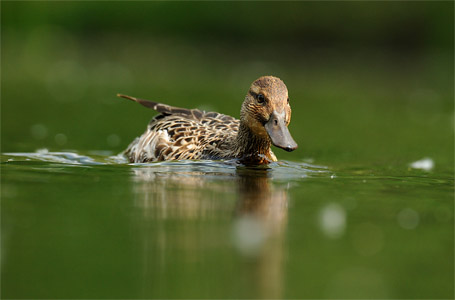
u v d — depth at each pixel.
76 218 8.29
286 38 38.44
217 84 28.12
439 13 35.94
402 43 36.62
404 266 7.01
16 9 40.78
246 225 8.17
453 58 35.56
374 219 8.66
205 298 6.02
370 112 22.20
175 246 7.37
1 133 16.53
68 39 40.69
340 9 37.31
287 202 9.38
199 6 39.94
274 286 6.39
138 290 6.19
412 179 11.59
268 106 11.55
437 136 17.95
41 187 9.86
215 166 11.85
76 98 24.06
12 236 7.57
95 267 6.73
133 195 9.48
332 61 35.25
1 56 34.69
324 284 6.46
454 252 7.43
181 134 12.74
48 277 6.49
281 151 15.26
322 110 22.42
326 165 13.20
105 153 14.35
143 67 33.06
